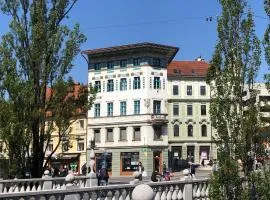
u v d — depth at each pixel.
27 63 20.55
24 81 20.27
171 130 83.19
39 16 20.73
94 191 11.59
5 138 19.56
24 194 10.23
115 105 71.19
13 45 20.36
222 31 12.11
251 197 11.99
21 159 20.16
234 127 11.87
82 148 74.12
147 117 68.25
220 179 12.02
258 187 11.94
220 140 12.04
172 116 83.38
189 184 13.88
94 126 72.56
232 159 11.91
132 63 70.19
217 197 12.05
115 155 70.25
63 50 20.97
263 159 11.99
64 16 21.30
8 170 20.08
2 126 19.56
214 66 12.16
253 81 11.89
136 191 7.35
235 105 11.89
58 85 20.69
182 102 84.06
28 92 19.84
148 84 68.94
